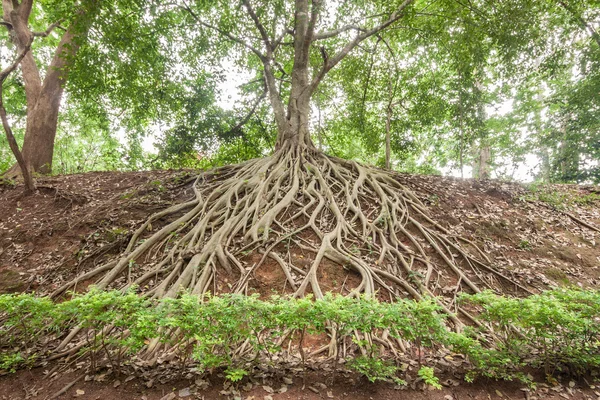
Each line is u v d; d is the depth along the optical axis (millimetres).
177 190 8383
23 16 10391
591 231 7574
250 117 14984
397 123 15320
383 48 13938
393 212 7043
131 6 8094
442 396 3324
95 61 8469
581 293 3809
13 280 5773
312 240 6246
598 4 9914
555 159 14328
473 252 6527
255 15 10406
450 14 9273
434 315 3506
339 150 18172
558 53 10750
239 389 3268
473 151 17859
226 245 5883
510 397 3383
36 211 7883
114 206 7633
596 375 3697
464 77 11797
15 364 3711
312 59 13555
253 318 3367
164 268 5574
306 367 3652
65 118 17141
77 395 3252
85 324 3375
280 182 7762
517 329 4273
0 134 17812
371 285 5082
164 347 4000
